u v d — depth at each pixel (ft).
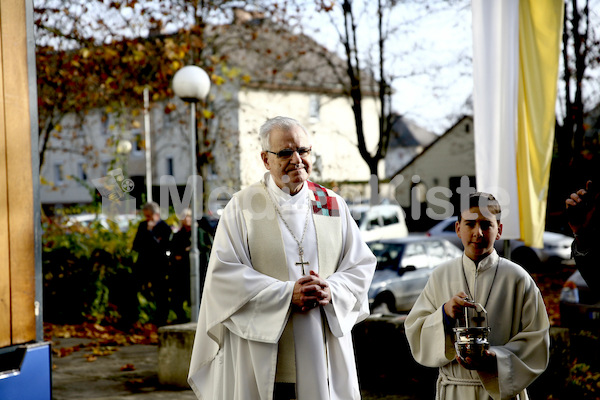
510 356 9.82
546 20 16.22
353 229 11.66
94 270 31.73
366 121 79.05
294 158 10.67
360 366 19.33
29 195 10.23
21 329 10.02
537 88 16.35
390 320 18.97
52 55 47.21
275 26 54.34
